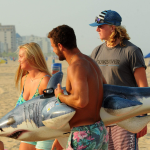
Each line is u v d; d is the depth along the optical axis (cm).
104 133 778
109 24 1015
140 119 891
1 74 8256
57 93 756
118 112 778
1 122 841
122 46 1018
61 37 762
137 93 834
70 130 788
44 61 1086
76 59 750
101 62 1069
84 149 735
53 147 933
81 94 683
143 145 1688
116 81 1029
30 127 809
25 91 1102
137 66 987
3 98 3538
